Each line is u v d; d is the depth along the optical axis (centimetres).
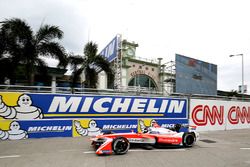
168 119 1329
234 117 1648
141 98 1262
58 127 1050
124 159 669
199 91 2458
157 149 840
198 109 1455
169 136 858
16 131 974
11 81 1427
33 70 1404
